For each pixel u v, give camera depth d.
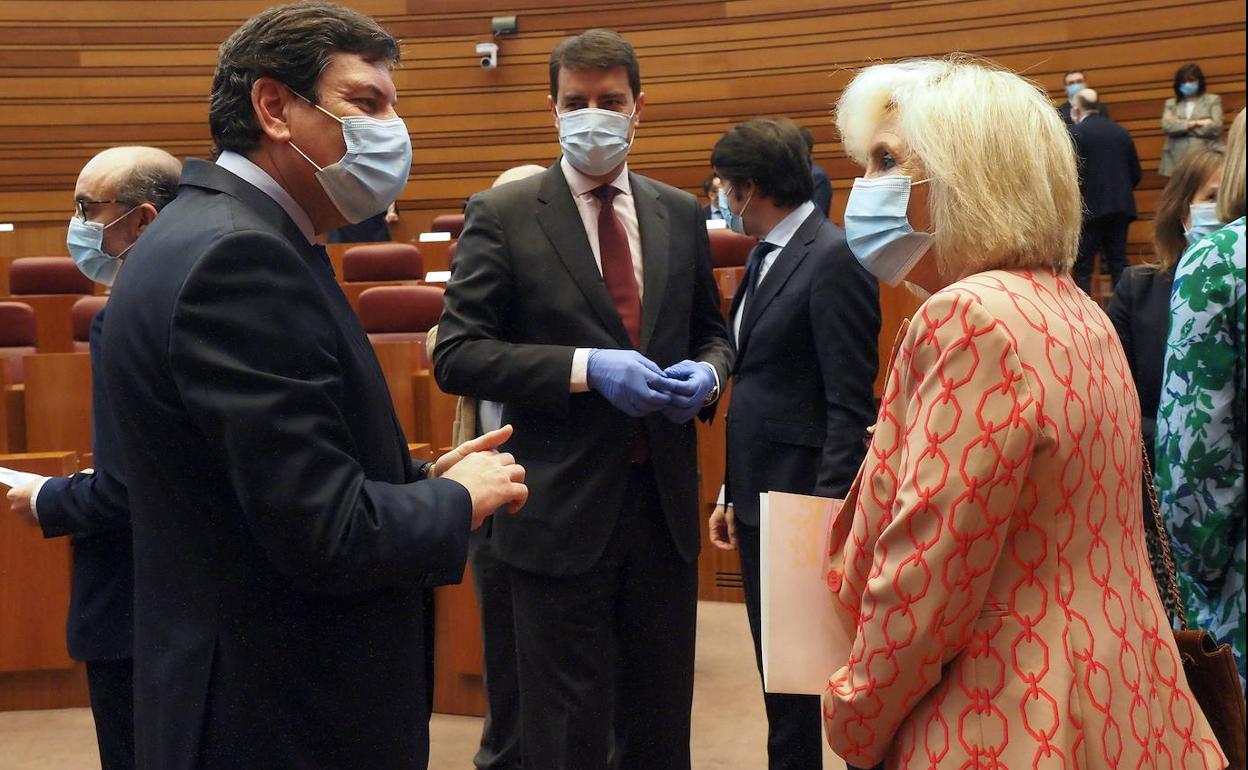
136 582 1.28
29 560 3.45
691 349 2.34
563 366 1.99
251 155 1.36
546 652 2.04
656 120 9.45
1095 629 1.14
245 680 1.22
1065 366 1.16
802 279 2.42
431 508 1.25
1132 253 8.10
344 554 1.17
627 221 2.22
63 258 6.52
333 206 1.39
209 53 10.26
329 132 1.34
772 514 1.36
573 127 2.13
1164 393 1.88
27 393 3.58
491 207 2.16
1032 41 8.40
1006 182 1.25
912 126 1.29
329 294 1.34
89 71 10.23
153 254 1.23
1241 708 1.34
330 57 1.34
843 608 1.27
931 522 1.13
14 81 10.18
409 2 9.95
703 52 9.34
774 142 2.47
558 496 2.04
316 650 1.26
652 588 2.11
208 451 1.21
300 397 1.18
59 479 1.88
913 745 1.17
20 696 3.50
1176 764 1.18
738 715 3.25
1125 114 8.15
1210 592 1.88
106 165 2.18
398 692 1.30
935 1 8.67
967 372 1.14
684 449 2.14
